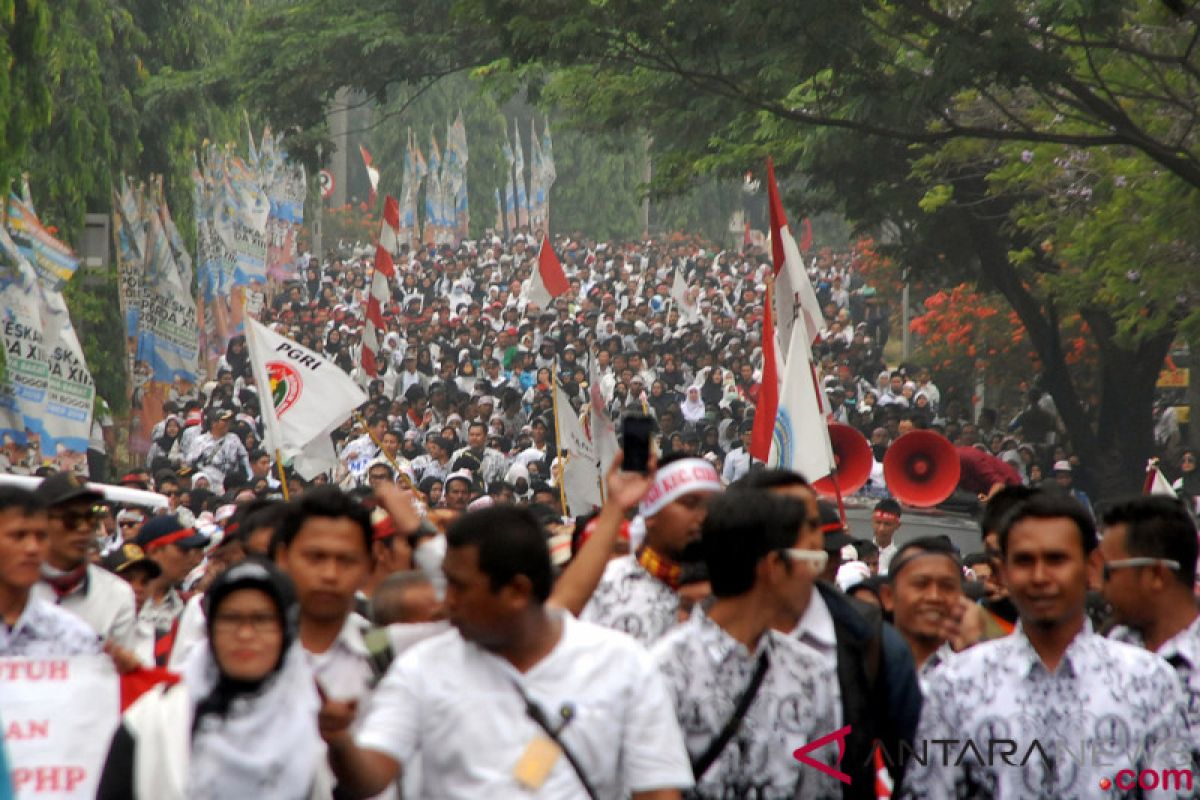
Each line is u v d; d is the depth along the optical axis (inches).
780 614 547.8
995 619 733.3
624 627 633.6
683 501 631.8
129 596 799.1
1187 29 1973.4
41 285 2100.1
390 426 2687.0
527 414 3154.5
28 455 2033.7
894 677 552.1
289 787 489.7
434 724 488.4
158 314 3011.8
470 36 3624.5
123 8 3267.7
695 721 536.1
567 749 485.7
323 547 559.8
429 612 601.6
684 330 4106.8
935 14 1820.9
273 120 3757.4
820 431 1058.7
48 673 525.7
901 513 1499.8
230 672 488.4
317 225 6584.6
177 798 481.1
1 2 1935.3
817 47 1882.4
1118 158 2226.9
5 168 2016.5
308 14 3690.9
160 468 2363.4
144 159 3403.1
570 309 4758.9
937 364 3629.4
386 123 7819.9
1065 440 3090.6
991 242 2758.4
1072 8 1680.6
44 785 518.0
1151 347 2733.8
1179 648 593.3
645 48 2228.1
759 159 2481.5
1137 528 609.9
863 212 2682.1
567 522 1139.3
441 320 4466.0
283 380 1366.9
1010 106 2353.6
